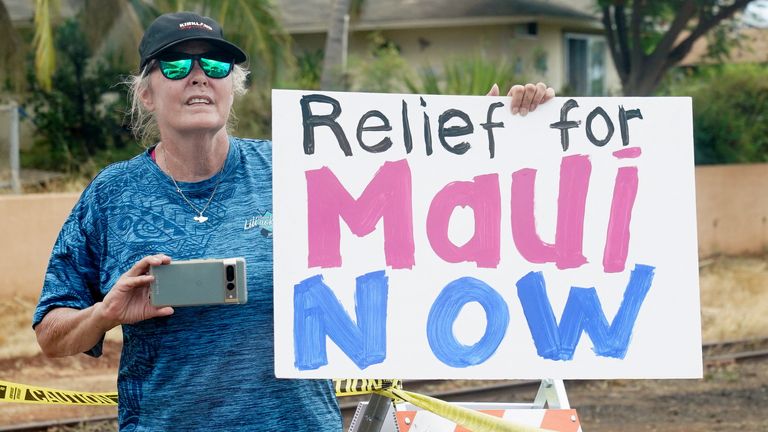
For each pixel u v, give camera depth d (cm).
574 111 291
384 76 1734
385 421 359
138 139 321
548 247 286
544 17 2136
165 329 278
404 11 2123
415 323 279
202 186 288
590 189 288
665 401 913
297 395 284
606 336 283
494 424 307
